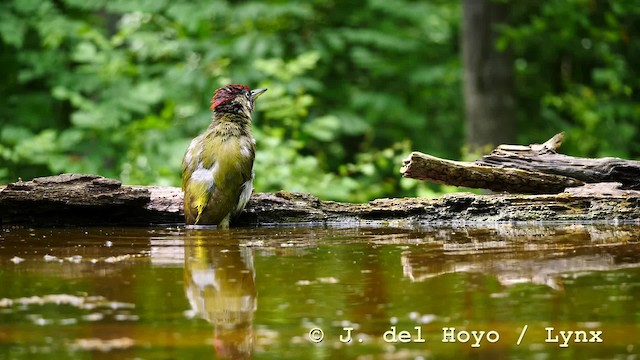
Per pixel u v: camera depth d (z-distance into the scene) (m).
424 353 4.98
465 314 5.68
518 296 6.14
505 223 10.97
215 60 22.41
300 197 11.47
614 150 26.06
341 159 27.67
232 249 8.57
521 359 4.88
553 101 25.83
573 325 5.41
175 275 7.02
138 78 22.42
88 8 22.22
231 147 11.09
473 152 23.53
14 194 10.66
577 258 7.71
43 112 22.92
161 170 18.64
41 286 6.57
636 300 5.99
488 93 23.72
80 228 10.90
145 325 5.45
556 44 26.22
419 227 10.71
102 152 20.52
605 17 25.80
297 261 7.73
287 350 5.03
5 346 5.04
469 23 23.83
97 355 4.86
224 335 5.23
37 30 22.56
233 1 25.02
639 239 8.99
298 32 25.61
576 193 11.12
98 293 6.31
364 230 10.42
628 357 4.89
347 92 26.44
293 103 19.23
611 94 27.34
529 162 11.34
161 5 22.19
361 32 25.06
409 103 27.81
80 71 22.03
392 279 6.79
